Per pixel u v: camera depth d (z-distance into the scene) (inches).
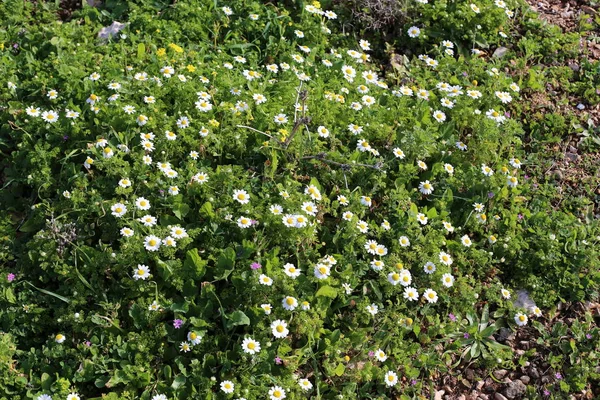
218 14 75.0
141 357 54.2
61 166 62.9
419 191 65.2
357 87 70.4
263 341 54.5
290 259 58.9
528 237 65.2
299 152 63.2
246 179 61.5
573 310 63.0
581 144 73.2
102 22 76.0
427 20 78.5
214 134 63.3
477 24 78.4
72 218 59.9
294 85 69.2
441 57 76.0
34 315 56.4
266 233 59.0
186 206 59.6
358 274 59.1
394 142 66.7
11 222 61.5
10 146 65.1
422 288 60.0
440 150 67.2
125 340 55.2
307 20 76.0
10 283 57.7
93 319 54.9
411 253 60.5
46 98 66.9
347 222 60.4
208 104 64.5
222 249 57.6
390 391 56.7
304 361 55.4
